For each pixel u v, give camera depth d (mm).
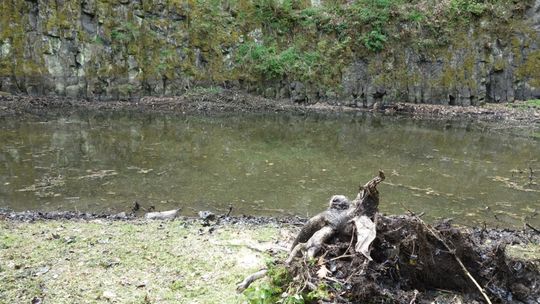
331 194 8734
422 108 19141
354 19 20062
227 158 11078
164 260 5098
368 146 12969
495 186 9617
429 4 20297
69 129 13531
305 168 10461
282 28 20281
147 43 18609
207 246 5555
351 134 14594
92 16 17953
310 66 19828
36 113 15508
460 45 19797
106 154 10992
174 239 5773
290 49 19922
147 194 8391
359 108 19594
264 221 7051
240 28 19797
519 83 20172
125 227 6227
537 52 20031
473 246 4523
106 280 4594
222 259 5168
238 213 7594
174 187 8836
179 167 10180
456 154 12359
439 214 7895
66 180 9000
